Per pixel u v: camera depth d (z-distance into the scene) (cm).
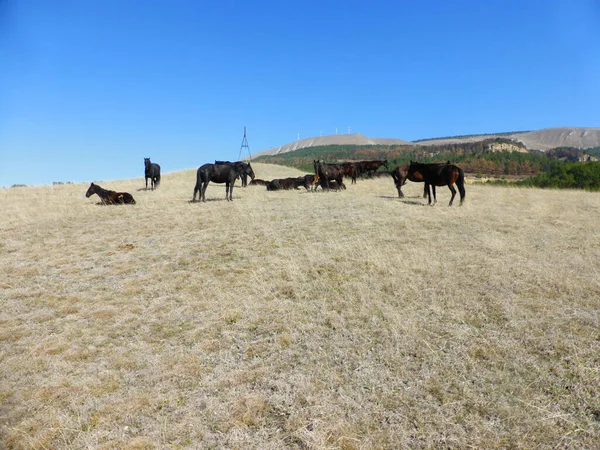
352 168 2272
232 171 1570
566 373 365
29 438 310
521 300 520
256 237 927
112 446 299
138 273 711
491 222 1016
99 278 691
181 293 607
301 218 1129
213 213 1227
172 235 988
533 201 1445
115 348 450
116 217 1255
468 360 393
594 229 926
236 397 354
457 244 802
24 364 420
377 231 933
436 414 320
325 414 324
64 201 1697
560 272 609
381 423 314
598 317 464
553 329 441
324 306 531
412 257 702
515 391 345
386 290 579
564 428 301
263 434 307
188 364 410
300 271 667
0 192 2228
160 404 350
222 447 296
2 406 355
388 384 362
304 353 424
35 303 588
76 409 345
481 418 315
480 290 559
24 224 1162
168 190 2117
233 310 536
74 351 444
